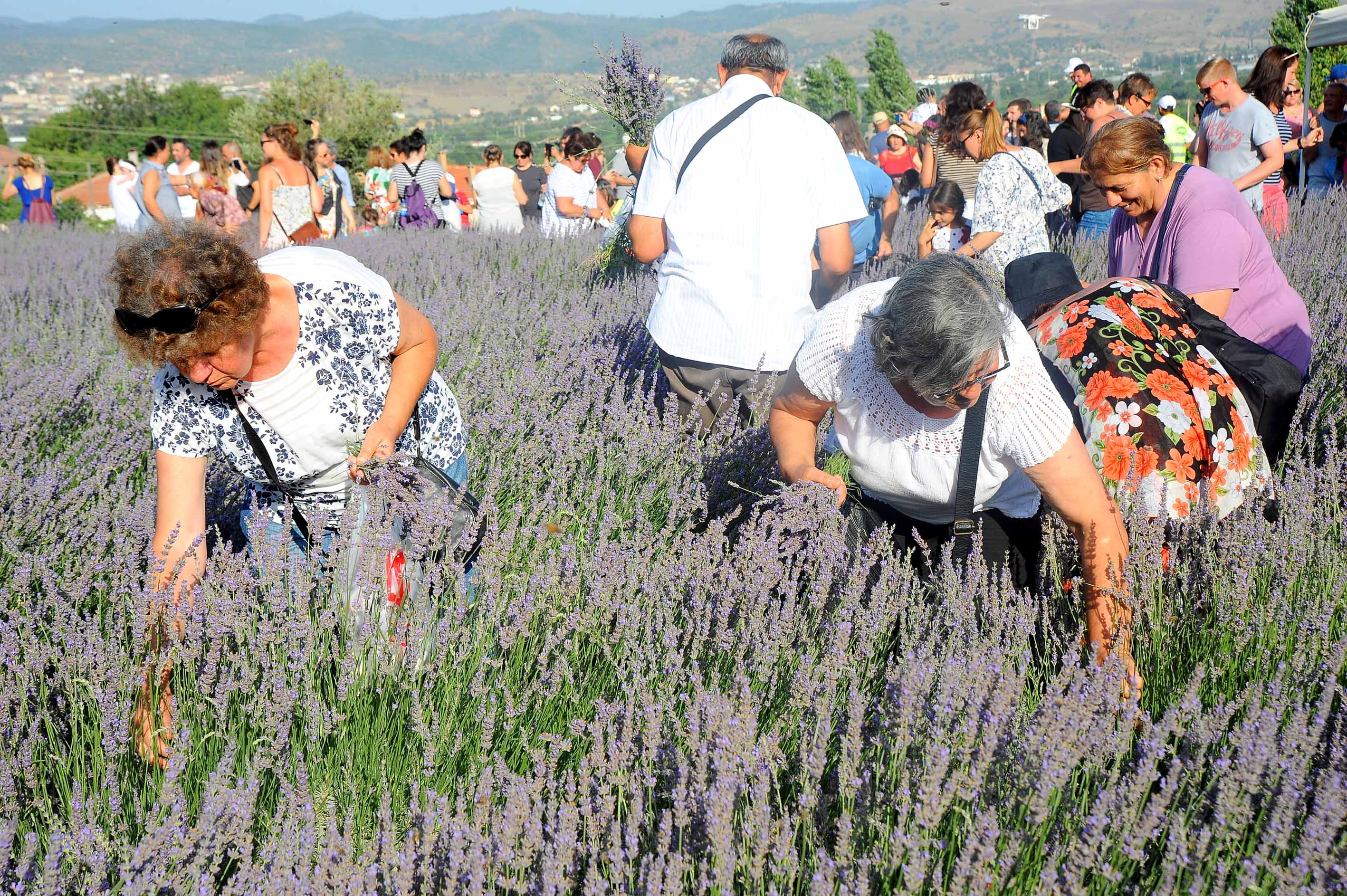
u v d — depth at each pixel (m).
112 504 3.17
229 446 2.56
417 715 2.23
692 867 1.80
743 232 3.73
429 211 12.89
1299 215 7.95
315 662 2.38
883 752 2.13
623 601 2.62
